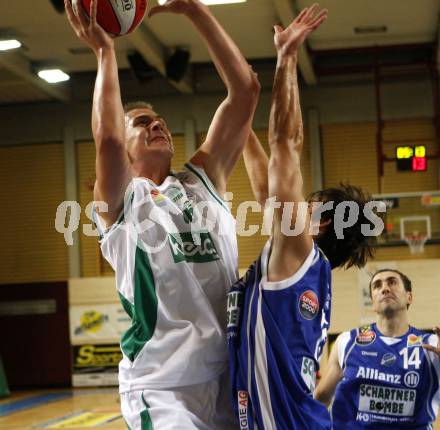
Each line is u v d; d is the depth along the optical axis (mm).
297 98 2828
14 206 15391
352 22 12516
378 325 5066
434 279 10867
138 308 2938
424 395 4887
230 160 3266
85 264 15062
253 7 11547
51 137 15320
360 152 14555
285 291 2789
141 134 3150
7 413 10766
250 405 2785
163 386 2875
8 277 15289
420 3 11852
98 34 2828
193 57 14062
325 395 5176
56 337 13820
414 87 14445
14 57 12828
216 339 2928
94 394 12508
